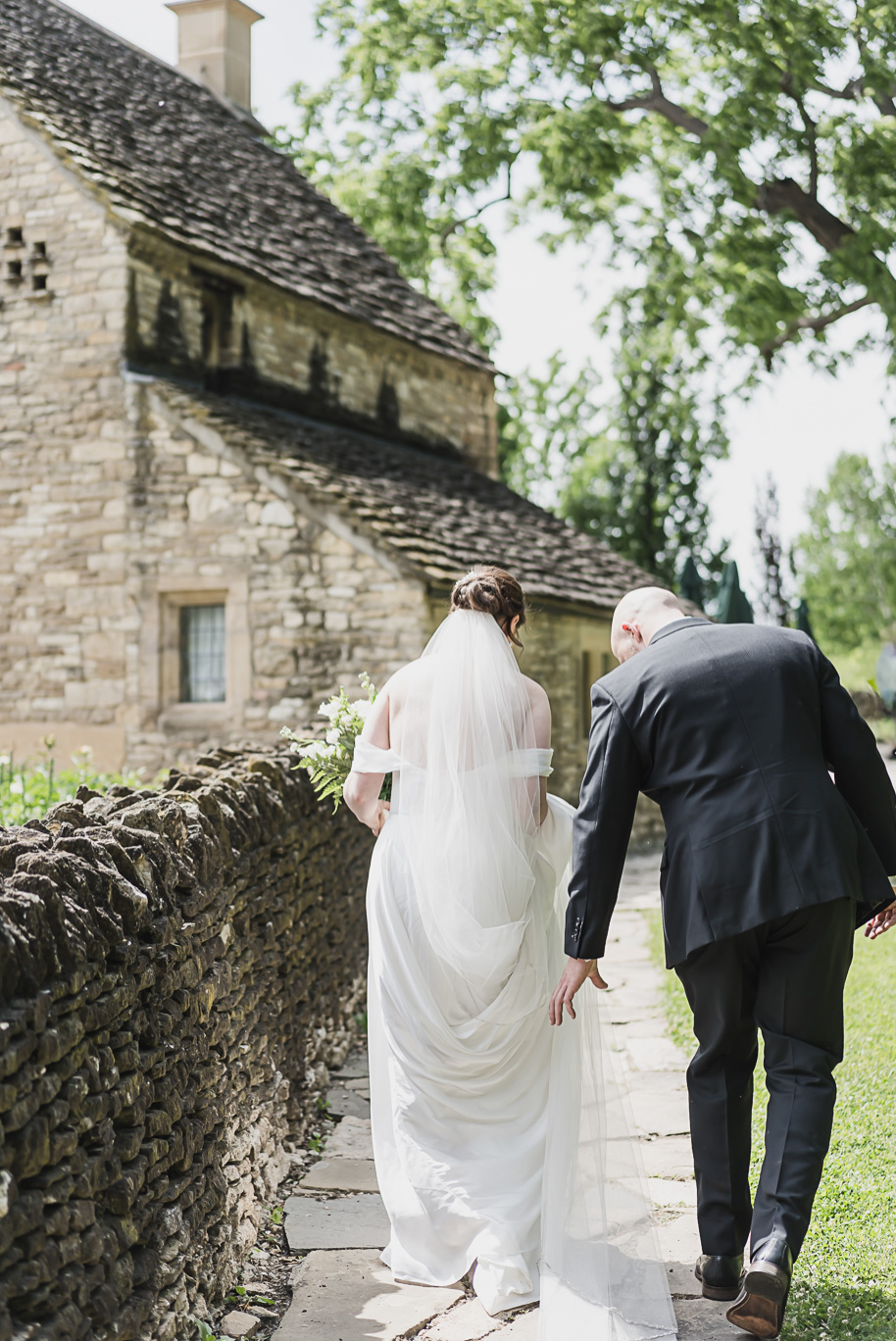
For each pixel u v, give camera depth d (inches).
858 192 592.4
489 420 768.3
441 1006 141.3
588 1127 136.4
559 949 146.9
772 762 123.6
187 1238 119.3
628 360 816.3
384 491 525.3
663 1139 182.9
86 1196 95.2
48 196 504.1
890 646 464.1
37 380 507.5
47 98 536.7
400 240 812.6
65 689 507.5
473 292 875.4
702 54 631.2
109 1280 98.7
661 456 1238.3
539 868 147.2
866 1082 187.8
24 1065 85.8
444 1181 137.7
